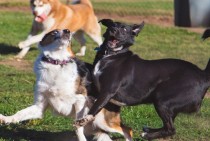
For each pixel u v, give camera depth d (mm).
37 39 19656
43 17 19547
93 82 10781
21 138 11000
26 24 28547
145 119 12828
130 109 13367
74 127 10727
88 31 21000
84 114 10555
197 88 10453
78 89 10492
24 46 19703
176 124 12602
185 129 12242
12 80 16453
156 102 10562
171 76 10531
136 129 12039
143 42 24953
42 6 19531
